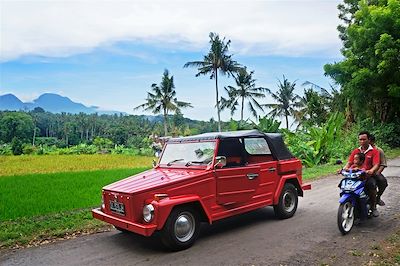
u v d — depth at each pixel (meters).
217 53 51.09
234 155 7.30
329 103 36.88
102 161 31.59
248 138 7.69
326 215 8.25
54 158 36.44
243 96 56.22
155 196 6.02
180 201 6.13
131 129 90.69
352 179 7.11
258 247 6.25
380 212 8.33
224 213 6.91
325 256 5.74
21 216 8.83
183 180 6.37
